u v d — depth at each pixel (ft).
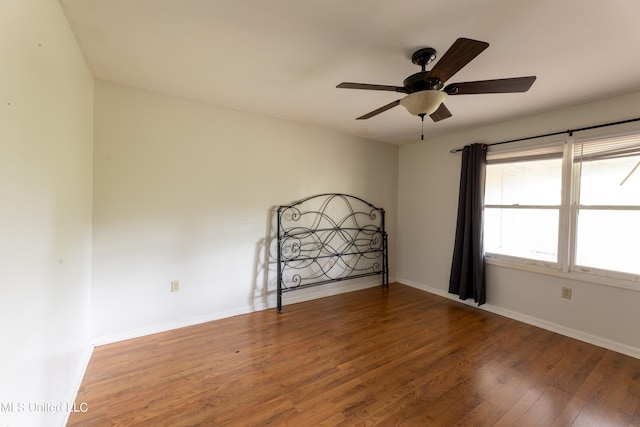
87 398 6.08
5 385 3.33
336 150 13.26
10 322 3.45
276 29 5.65
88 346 7.82
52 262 4.84
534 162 10.37
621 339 8.38
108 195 8.27
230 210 10.44
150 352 7.95
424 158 14.35
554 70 6.96
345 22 5.37
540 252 10.24
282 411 5.82
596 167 8.93
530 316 10.37
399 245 15.67
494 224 11.55
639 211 8.12
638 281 8.11
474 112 10.04
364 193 14.38
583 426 5.52
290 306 11.77
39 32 4.18
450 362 7.68
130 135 8.54
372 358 7.84
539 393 6.46
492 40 5.77
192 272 9.72
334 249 13.39
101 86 8.09
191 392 6.33
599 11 4.87
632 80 7.44
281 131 11.54
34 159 4.08
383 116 10.85
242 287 10.81
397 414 5.79
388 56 6.57
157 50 6.50
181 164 9.41
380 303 12.25
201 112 9.70
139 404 5.93
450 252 13.12
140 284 8.83
